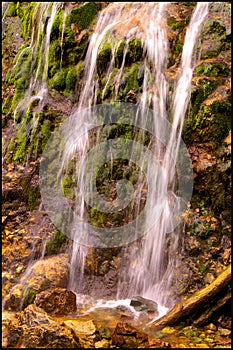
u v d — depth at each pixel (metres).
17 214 5.50
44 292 4.45
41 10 6.51
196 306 4.20
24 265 5.03
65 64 6.05
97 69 5.75
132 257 5.05
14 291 4.60
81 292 4.93
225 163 4.91
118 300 4.84
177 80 5.32
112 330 4.11
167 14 5.94
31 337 3.85
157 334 4.11
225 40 5.46
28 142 5.84
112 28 5.93
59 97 5.97
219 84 5.18
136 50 5.55
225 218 4.86
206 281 4.66
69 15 6.10
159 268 4.95
